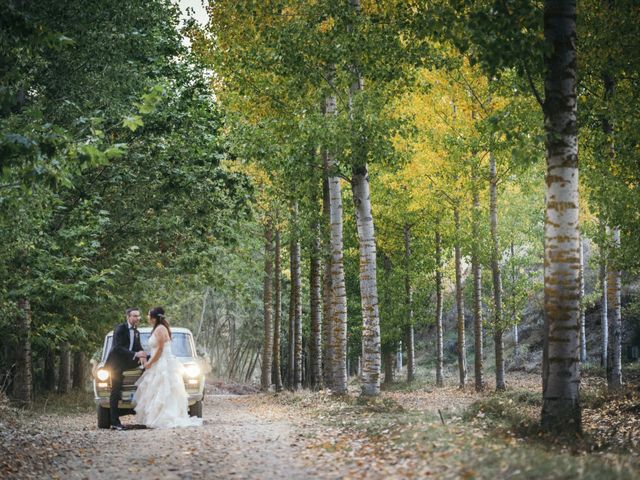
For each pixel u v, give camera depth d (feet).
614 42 55.47
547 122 34.83
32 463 30.48
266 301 128.77
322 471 25.04
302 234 86.12
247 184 79.46
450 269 132.57
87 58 64.34
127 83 67.77
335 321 68.49
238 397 115.75
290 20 61.93
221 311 204.13
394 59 59.52
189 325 199.72
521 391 83.25
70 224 70.18
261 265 113.60
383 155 58.44
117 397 49.14
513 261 122.72
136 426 51.24
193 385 52.16
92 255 78.13
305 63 61.57
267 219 92.43
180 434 38.86
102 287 73.67
